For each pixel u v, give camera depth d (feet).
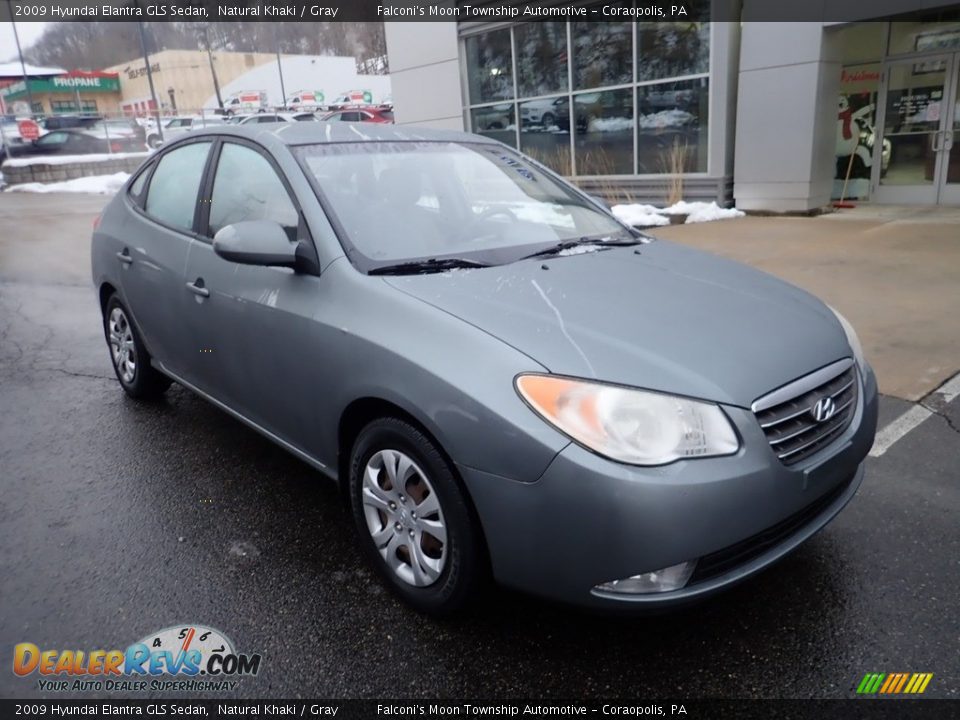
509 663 7.78
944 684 7.27
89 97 146.72
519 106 43.21
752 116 34.24
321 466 9.89
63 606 8.85
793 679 7.42
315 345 9.09
